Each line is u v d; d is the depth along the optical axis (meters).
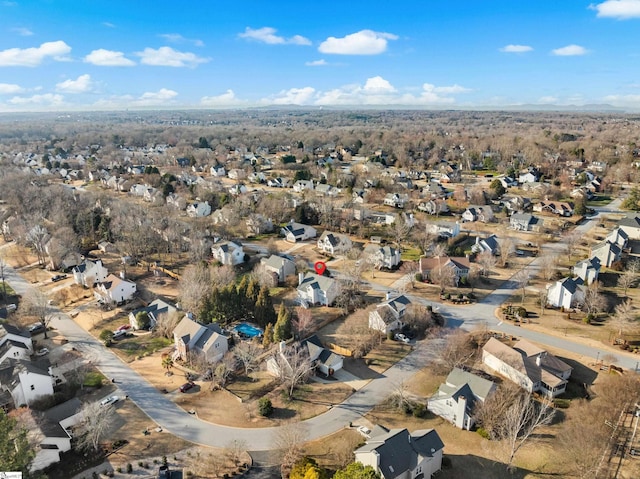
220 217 135.88
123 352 72.50
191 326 71.25
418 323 77.62
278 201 145.25
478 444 52.19
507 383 59.94
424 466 46.75
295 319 78.94
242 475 47.81
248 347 68.94
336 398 60.66
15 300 91.62
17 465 38.16
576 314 82.38
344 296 85.69
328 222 135.62
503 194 170.38
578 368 66.12
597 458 48.16
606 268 102.81
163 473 46.97
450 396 55.72
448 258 98.88
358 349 71.00
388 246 111.69
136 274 102.44
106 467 48.97
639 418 53.25
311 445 51.91
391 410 58.25
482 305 86.94
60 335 78.38
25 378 57.72
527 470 48.06
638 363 66.88
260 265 101.44
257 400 60.19
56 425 52.62
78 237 118.38
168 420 56.50
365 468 43.03
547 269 97.12
